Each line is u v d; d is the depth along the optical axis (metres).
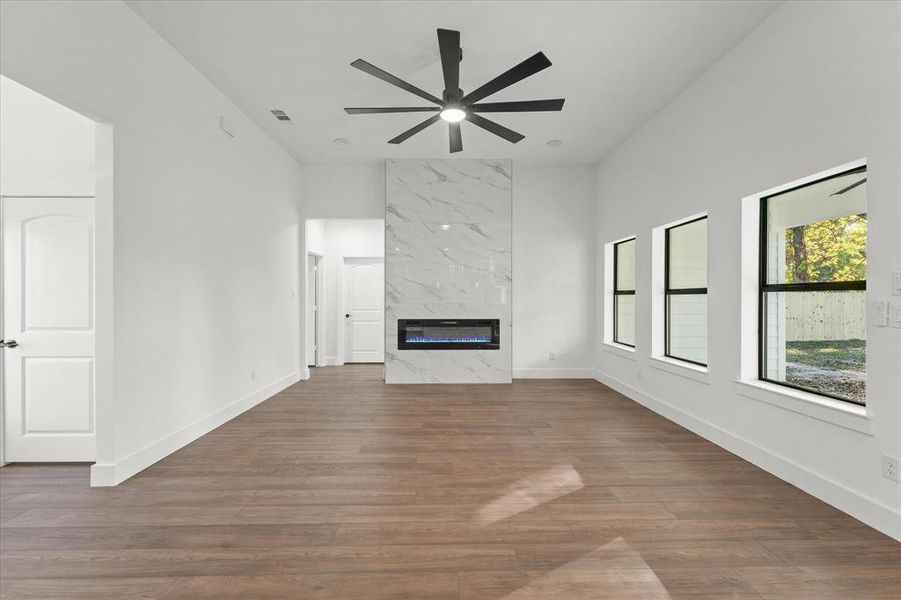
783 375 3.14
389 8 3.02
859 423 2.36
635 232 5.23
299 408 4.90
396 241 6.24
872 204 2.31
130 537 2.23
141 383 3.13
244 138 4.71
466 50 3.51
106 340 2.85
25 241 3.21
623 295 5.98
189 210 3.71
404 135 3.86
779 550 2.11
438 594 1.81
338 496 2.71
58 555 2.08
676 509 2.53
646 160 4.93
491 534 2.27
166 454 3.39
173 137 3.49
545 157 6.22
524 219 6.57
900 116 2.16
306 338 6.67
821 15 2.60
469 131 5.23
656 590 1.83
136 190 3.07
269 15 3.09
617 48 3.47
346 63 3.72
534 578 1.91
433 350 6.26
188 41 3.40
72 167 3.18
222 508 2.55
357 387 6.04
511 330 6.30
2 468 3.16
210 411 4.07
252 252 4.92
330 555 2.08
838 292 2.71
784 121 2.90
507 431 4.04
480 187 6.28
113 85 2.85
